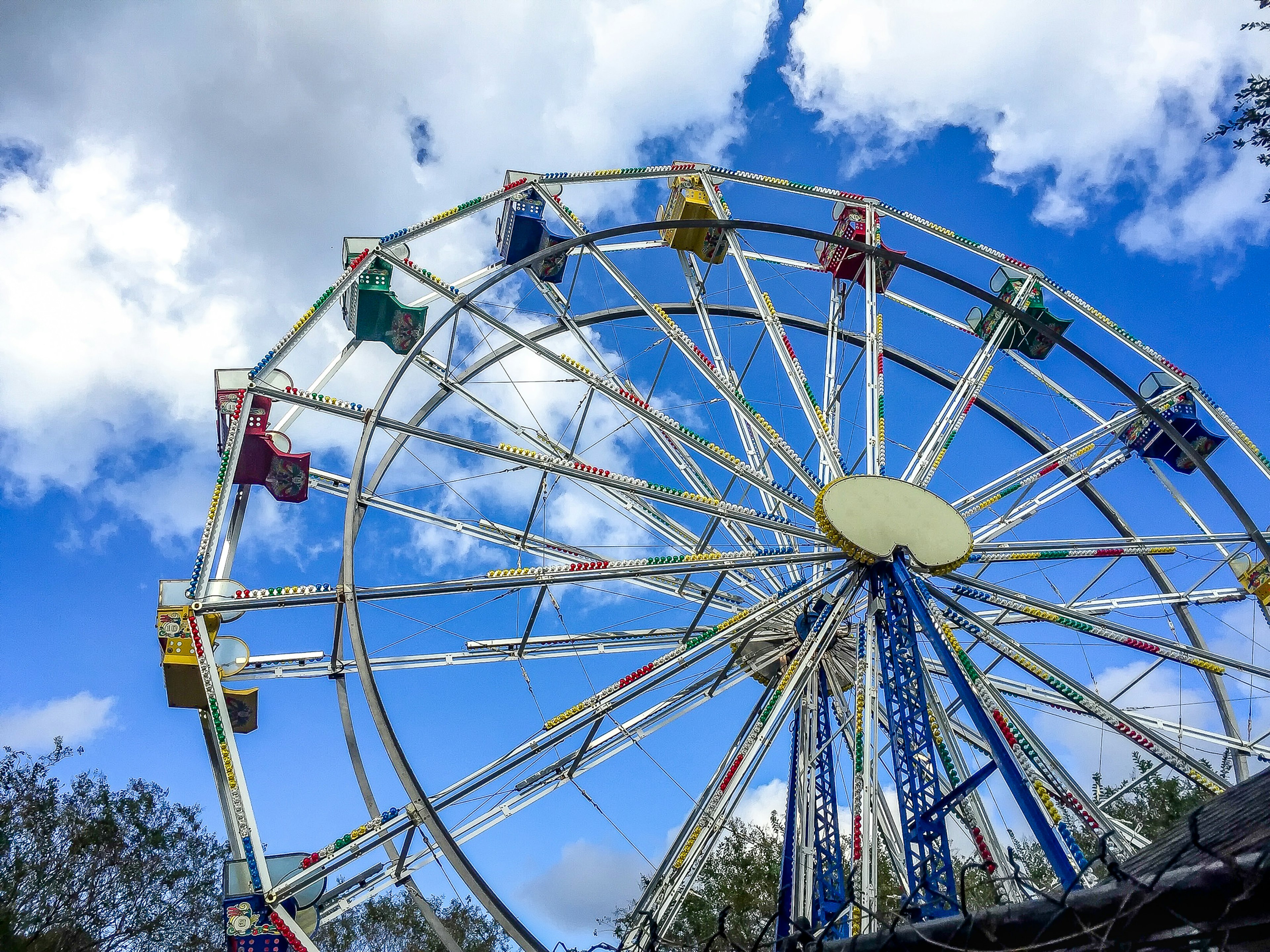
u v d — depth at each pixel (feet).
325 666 79.56
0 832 80.89
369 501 74.33
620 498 84.89
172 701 71.61
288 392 75.66
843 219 94.02
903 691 63.98
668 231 93.97
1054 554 77.30
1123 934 25.32
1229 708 87.20
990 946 28.91
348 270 79.15
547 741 68.03
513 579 69.82
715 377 80.79
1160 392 90.53
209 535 70.74
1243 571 84.02
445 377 78.48
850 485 74.95
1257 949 24.82
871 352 85.46
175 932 89.10
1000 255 94.58
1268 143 47.09
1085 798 64.54
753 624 72.90
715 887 104.73
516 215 87.15
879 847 73.15
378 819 63.16
